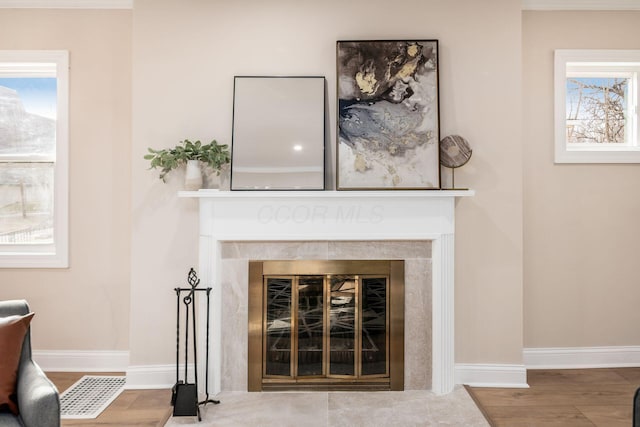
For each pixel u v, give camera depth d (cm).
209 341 298
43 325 341
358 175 301
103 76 337
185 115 308
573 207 345
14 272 339
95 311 341
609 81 352
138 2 306
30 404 173
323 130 302
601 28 342
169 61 308
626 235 346
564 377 327
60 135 337
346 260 303
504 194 311
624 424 258
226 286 302
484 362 313
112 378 327
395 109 304
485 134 310
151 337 310
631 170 346
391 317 303
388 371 304
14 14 334
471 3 309
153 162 288
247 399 290
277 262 303
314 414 269
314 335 304
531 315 346
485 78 309
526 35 341
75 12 335
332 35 310
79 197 339
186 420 261
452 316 301
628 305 346
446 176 310
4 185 348
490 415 269
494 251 311
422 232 298
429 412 271
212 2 308
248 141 301
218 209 297
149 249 310
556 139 342
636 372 336
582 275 346
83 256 340
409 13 310
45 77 349
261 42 309
